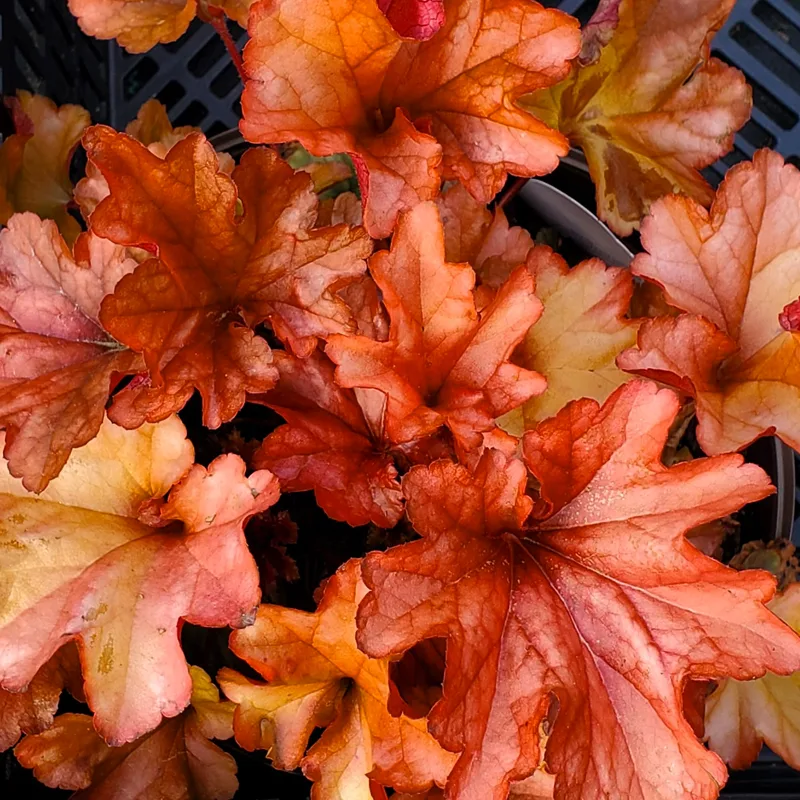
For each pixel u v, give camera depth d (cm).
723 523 48
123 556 42
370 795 43
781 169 44
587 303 46
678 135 48
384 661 41
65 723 45
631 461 41
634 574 41
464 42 42
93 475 42
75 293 43
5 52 50
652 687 41
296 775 48
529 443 41
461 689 39
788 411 43
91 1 45
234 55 45
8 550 42
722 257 44
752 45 58
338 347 41
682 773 40
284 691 43
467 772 39
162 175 40
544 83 42
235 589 40
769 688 47
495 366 41
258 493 41
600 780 40
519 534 42
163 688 41
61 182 49
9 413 42
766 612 40
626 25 48
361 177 42
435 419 41
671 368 43
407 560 40
